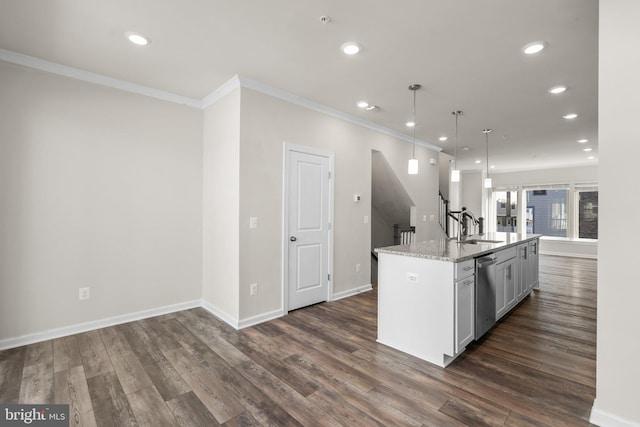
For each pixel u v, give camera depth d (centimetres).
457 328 247
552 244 891
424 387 218
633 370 168
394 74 310
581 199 855
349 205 446
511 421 182
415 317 266
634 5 166
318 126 400
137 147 343
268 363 250
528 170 935
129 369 239
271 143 349
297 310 380
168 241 366
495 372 238
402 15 217
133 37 247
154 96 354
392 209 648
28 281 282
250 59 282
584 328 326
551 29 232
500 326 333
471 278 270
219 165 357
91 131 314
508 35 241
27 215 282
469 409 194
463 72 304
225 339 296
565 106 397
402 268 275
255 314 338
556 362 253
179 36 246
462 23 226
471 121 464
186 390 213
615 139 172
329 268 418
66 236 301
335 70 303
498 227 1001
